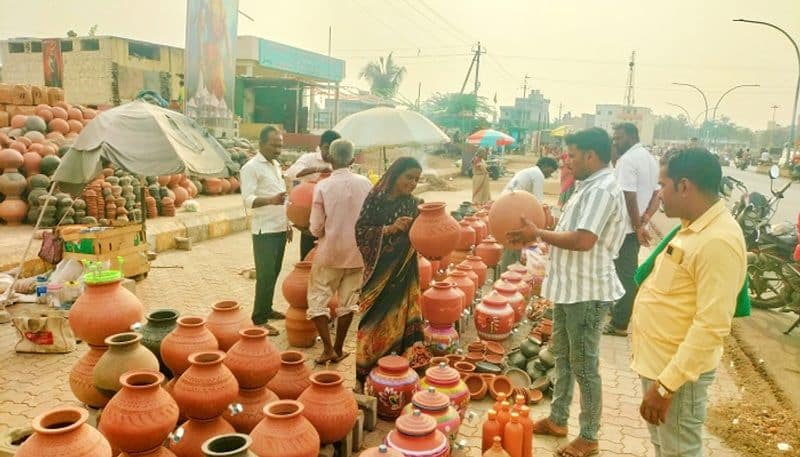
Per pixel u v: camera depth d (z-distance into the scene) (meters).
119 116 6.17
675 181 2.45
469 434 3.94
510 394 4.36
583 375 3.54
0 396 4.17
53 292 5.42
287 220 5.64
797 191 23.62
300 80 26.44
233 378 3.06
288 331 5.41
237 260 8.97
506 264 7.77
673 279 2.50
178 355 3.25
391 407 3.91
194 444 2.95
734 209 8.08
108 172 9.81
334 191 4.61
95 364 3.43
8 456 2.73
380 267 4.20
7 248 7.25
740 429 4.10
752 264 7.19
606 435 3.97
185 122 6.77
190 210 11.26
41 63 25.78
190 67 16.22
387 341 4.26
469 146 28.31
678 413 2.49
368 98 40.38
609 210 3.32
